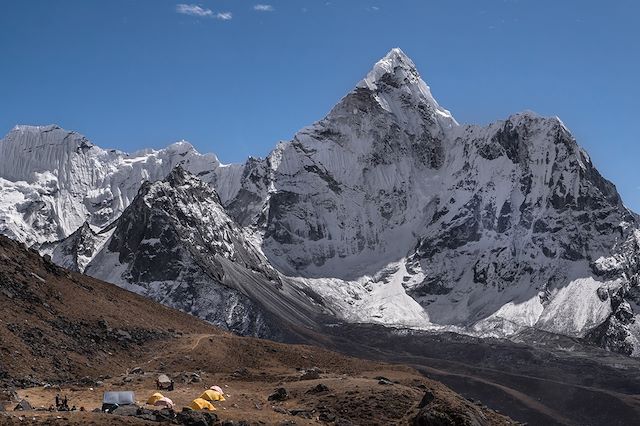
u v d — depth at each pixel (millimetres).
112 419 95312
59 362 144875
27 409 102188
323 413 118125
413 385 150500
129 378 139000
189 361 160125
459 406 120250
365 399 124750
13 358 138375
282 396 127688
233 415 107375
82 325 162750
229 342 175000
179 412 104125
